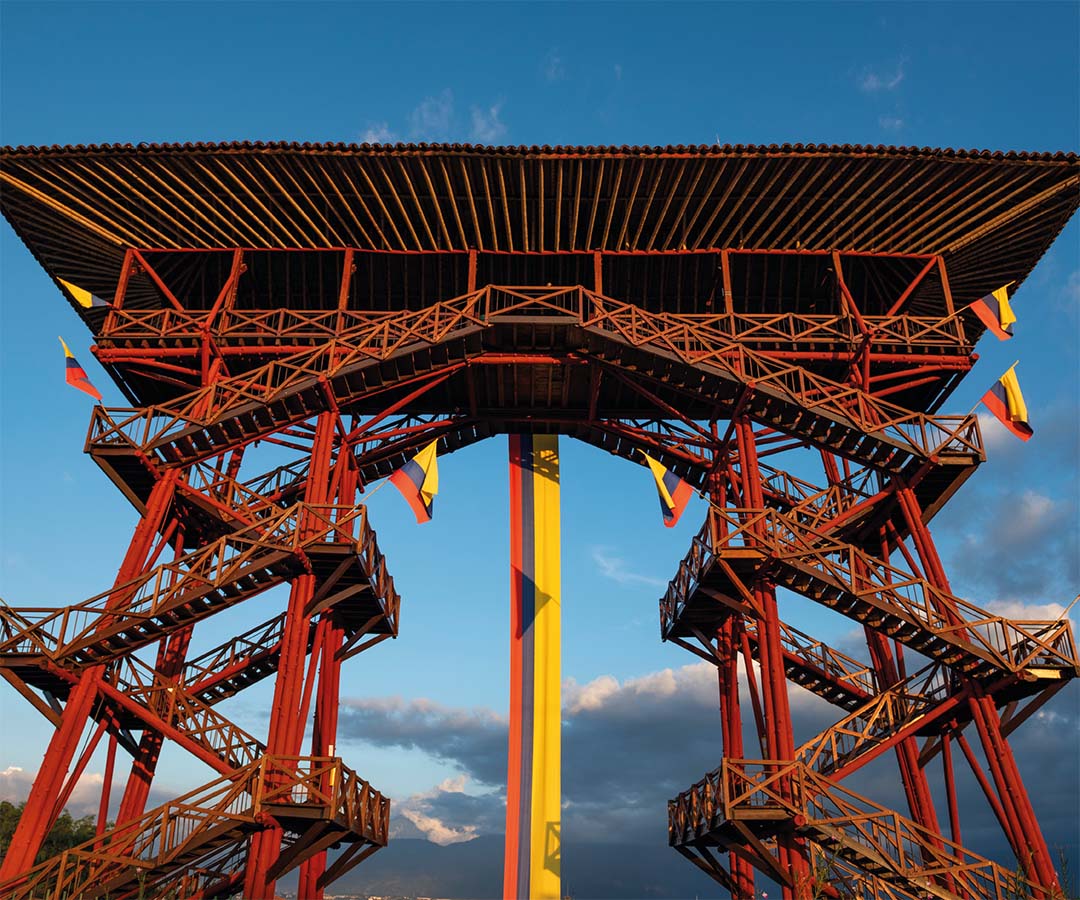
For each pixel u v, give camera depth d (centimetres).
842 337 2716
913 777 2517
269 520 2431
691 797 2639
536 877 3002
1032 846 2184
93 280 3016
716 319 2711
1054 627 2333
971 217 2727
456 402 3152
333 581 2414
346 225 2731
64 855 2012
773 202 2650
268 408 2569
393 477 2559
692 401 3080
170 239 2803
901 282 2920
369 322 2686
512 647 3278
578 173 2572
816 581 2472
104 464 2500
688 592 2728
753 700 2628
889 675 2716
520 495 3466
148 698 2445
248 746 2581
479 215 2759
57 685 2314
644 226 2775
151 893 2264
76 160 2520
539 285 2916
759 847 2142
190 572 2297
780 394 2578
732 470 2997
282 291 2950
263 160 2547
